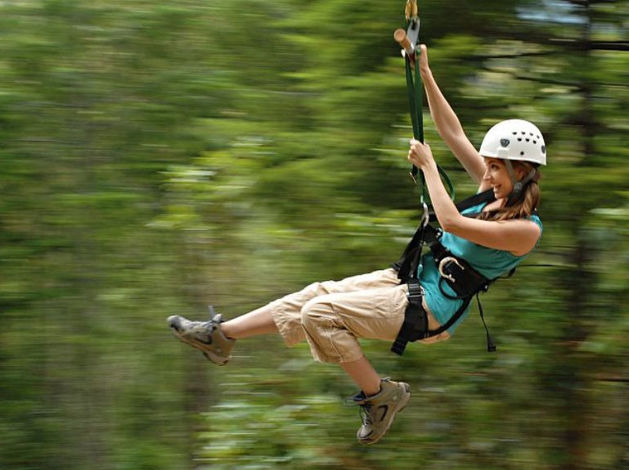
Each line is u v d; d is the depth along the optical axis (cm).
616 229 570
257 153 609
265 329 389
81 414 927
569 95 615
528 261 633
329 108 616
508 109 611
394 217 583
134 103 743
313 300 373
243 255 806
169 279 844
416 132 376
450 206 357
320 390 709
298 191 621
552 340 629
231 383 770
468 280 374
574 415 664
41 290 818
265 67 725
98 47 765
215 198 638
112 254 825
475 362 635
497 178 371
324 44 616
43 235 796
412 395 677
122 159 758
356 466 683
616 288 594
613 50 621
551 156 601
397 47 612
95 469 929
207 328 389
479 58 624
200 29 746
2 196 773
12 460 904
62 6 745
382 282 385
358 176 616
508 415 667
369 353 632
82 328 859
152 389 934
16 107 739
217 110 727
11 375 876
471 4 611
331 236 615
